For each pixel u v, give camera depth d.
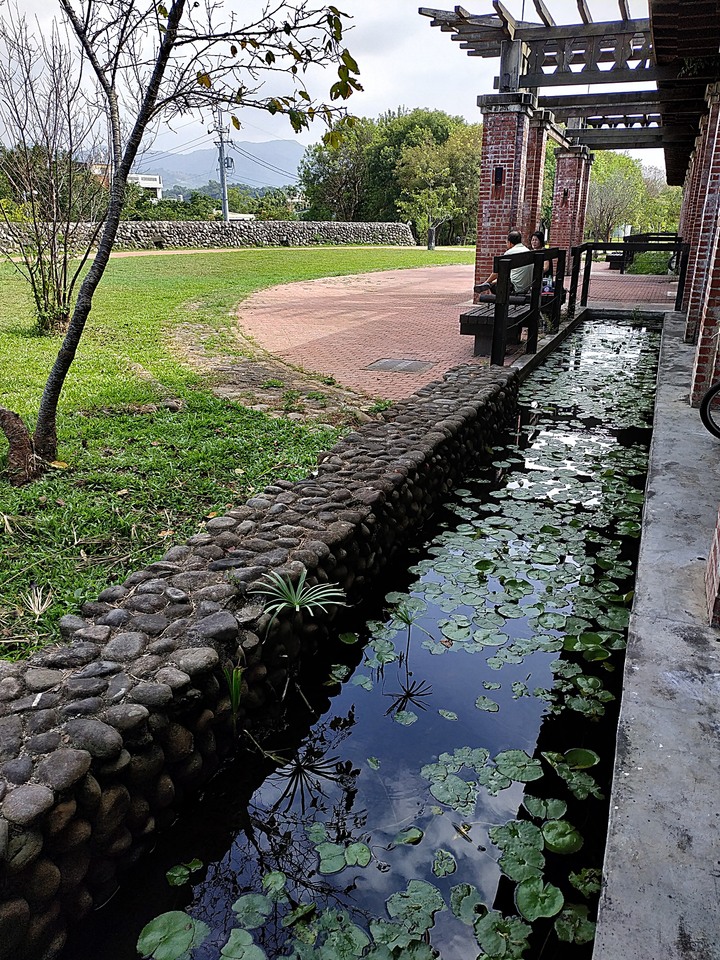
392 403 6.29
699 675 2.33
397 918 1.95
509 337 8.74
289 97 3.86
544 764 2.56
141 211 33.97
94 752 1.94
